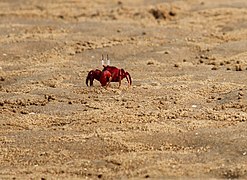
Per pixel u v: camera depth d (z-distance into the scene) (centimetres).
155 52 5066
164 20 6231
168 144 3247
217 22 6088
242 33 5622
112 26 5866
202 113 3659
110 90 4097
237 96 3919
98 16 6381
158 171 2948
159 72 4544
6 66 4728
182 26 5916
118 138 3303
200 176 2906
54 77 4400
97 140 3297
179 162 3041
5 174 2970
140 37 5494
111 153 3167
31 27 5794
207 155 3105
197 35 5597
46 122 3591
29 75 4506
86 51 5103
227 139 3250
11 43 5231
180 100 3912
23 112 3741
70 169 3005
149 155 3116
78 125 3519
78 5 6906
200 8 6669
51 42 5247
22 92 4128
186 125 3459
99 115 3641
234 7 6644
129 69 4612
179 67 4675
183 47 5222
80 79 4369
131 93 4050
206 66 4684
